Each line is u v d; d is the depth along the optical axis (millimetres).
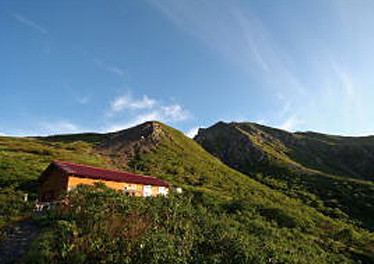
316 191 64000
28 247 11820
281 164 93188
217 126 173500
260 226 27516
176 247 12516
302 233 30984
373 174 95188
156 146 81625
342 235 33156
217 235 16500
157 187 35219
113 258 10281
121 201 16984
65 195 18750
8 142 69375
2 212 18594
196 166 69188
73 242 10914
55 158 52219
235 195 48812
